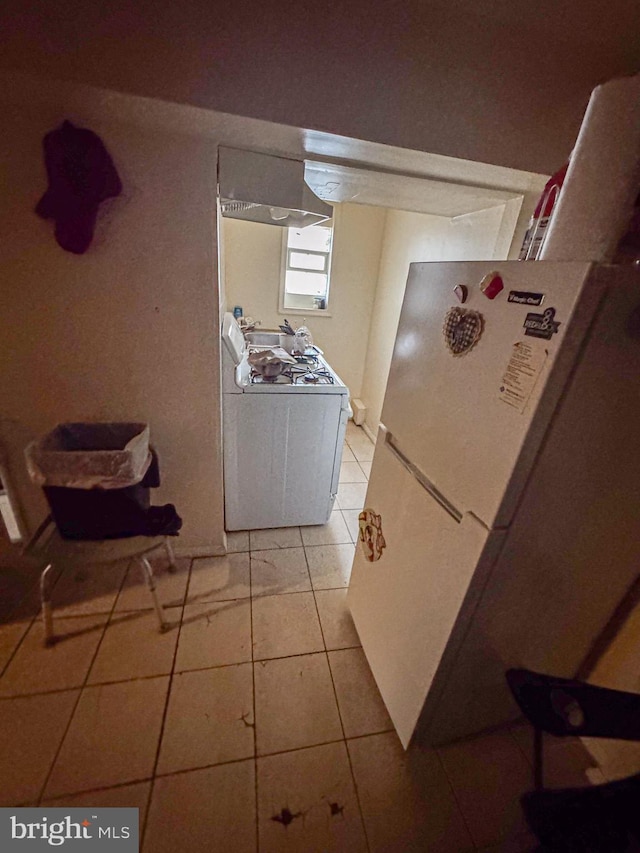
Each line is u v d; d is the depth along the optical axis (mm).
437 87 1037
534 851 743
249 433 1801
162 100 941
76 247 1183
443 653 927
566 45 1021
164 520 1366
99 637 1421
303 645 1465
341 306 3422
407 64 991
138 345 1369
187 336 1389
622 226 746
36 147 1058
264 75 949
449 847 979
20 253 1169
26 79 884
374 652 1288
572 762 1180
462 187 1460
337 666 1398
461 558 857
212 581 1718
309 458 1941
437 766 1141
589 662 1211
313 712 1247
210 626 1505
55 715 1178
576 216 809
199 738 1150
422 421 1017
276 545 1982
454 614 880
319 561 1897
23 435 1419
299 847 955
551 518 807
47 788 1021
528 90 1090
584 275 583
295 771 1098
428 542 987
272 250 3125
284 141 1151
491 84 1059
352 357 3650
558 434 699
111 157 1106
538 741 864
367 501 1343
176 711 1213
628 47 1033
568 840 734
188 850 934
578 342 624
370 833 992
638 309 640
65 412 1416
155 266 1267
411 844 979
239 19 880
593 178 771
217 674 1333
